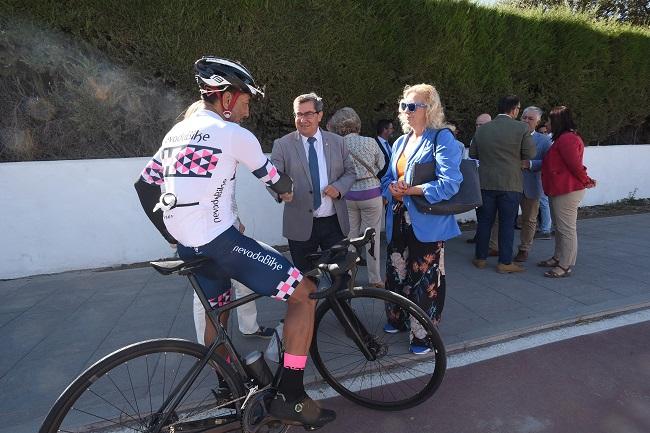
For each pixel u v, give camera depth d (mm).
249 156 1943
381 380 2900
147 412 2537
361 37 5711
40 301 4250
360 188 4160
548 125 6617
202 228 1926
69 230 5047
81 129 5074
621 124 8641
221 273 2090
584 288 4336
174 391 2066
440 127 2967
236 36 5195
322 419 2246
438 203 2893
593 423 2439
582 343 3326
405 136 3219
